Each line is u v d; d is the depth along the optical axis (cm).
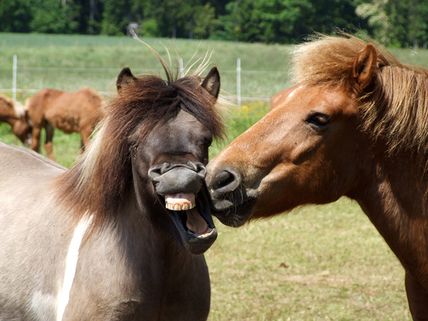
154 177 649
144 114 682
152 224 697
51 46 10000
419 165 762
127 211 718
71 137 3966
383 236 792
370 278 1533
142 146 675
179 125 672
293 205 759
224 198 723
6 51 8856
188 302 744
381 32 7862
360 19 8019
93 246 722
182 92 687
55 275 749
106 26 13638
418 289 810
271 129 745
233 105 765
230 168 726
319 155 744
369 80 743
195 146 668
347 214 2188
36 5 13450
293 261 1652
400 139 753
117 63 8088
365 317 1287
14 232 806
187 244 646
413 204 767
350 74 750
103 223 724
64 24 13450
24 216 816
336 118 742
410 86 754
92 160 725
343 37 794
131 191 715
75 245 739
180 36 13150
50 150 3319
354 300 1384
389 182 766
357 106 750
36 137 3369
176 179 634
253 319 1264
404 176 764
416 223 771
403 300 1384
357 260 1666
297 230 1962
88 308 709
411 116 750
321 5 9262
